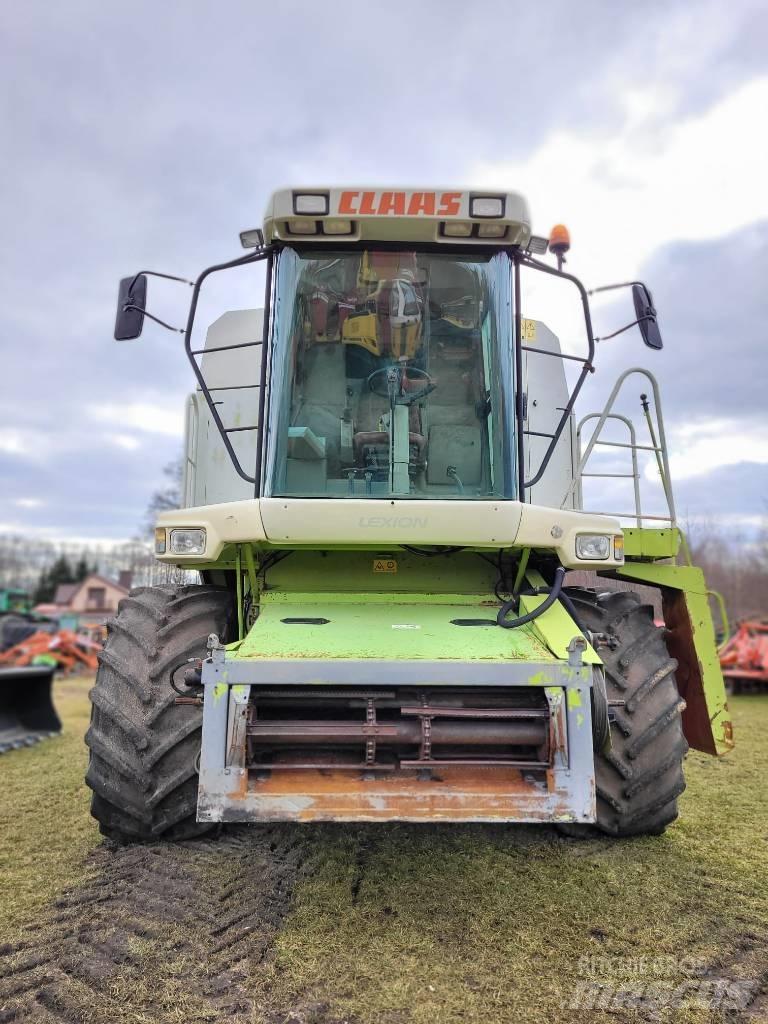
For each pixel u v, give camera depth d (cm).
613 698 294
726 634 423
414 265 346
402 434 348
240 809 236
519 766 243
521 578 323
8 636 1471
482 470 348
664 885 284
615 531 307
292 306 334
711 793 434
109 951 231
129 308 345
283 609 304
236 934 242
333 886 282
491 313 340
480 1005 203
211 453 400
